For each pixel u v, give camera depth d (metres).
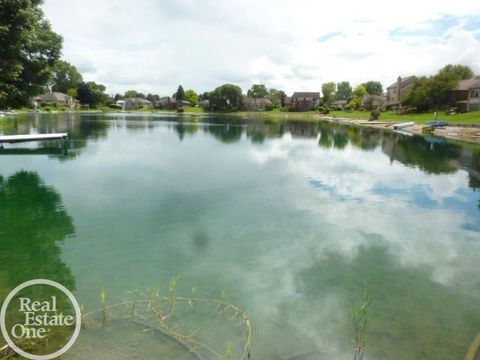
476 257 8.23
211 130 48.03
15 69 20.47
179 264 7.57
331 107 124.25
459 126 47.09
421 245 8.90
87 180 15.62
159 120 73.44
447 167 20.44
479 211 11.90
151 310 5.73
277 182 15.78
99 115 93.31
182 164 20.19
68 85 145.38
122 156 22.88
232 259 7.88
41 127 46.97
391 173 18.42
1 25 18.94
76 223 10.11
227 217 10.80
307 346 4.96
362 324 5.52
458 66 93.56
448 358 4.77
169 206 11.88
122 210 11.35
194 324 5.36
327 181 16.20
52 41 23.67
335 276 7.16
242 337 5.09
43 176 16.39
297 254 8.21
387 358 4.75
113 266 7.42
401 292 6.57
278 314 5.75
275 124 66.81
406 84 95.44
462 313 5.90
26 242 8.69
